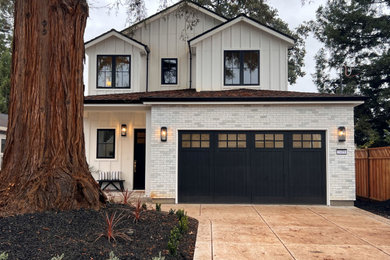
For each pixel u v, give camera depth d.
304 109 10.29
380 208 9.66
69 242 4.79
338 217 8.37
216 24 13.97
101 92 13.14
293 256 5.29
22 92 6.44
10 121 6.49
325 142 10.24
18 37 6.60
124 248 4.93
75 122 6.73
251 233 6.70
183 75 13.85
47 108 6.42
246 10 16.27
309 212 8.99
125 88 13.15
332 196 10.01
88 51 13.30
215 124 10.41
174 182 10.33
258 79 12.38
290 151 10.30
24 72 6.47
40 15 6.52
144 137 13.23
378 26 15.93
